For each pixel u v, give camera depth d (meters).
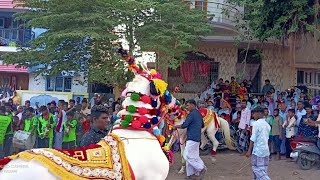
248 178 12.39
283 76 20.47
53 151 4.99
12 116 13.17
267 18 13.66
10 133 12.60
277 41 17.92
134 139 5.49
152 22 14.50
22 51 15.09
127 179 5.20
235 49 20.67
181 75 20.67
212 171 13.34
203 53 20.69
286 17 13.07
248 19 15.20
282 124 15.15
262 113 10.28
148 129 5.64
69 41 14.35
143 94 5.69
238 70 20.72
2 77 23.91
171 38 13.84
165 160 5.61
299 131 14.36
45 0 14.51
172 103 5.99
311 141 13.70
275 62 20.55
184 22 14.73
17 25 24.36
